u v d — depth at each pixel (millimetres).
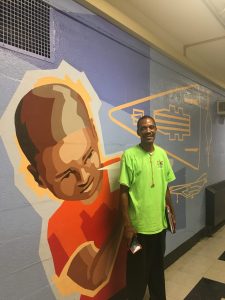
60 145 1800
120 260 2338
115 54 2283
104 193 2164
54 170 1761
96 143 2086
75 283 1908
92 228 2047
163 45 2859
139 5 2414
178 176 3326
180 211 3377
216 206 4121
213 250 3572
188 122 3557
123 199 2051
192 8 2477
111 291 2240
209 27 2857
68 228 1858
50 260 1737
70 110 1869
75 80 1909
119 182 2188
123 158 2107
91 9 2008
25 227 1593
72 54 1888
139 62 2588
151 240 2158
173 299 2434
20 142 1564
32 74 1629
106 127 2189
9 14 1520
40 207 1676
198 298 2451
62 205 1815
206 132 4137
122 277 2361
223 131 4852
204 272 2945
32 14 1634
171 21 2723
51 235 1744
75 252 1908
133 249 1966
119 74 2328
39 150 1669
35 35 1650
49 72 1729
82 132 1962
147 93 2707
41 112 1681
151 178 2096
